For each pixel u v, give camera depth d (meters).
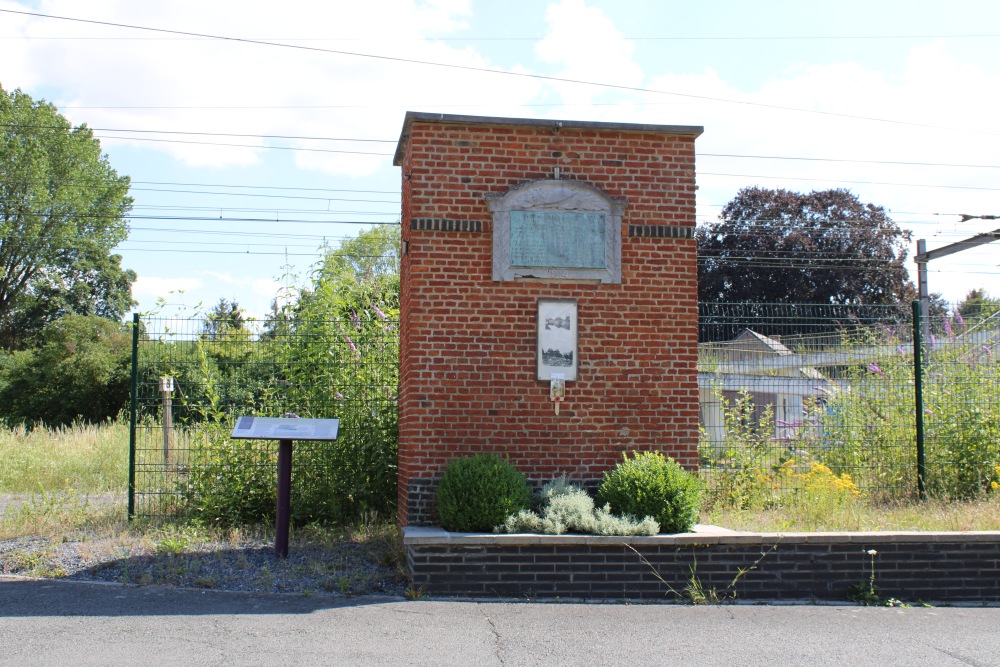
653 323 9.75
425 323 9.37
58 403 33.84
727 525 9.80
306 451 11.00
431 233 9.45
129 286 53.94
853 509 10.49
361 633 6.75
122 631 6.66
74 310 50.16
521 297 9.53
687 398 9.75
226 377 11.25
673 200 9.89
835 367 12.60
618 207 9.70
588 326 9.65
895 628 7.23
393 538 9.76
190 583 8.17
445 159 9.53
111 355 35.03
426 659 6.14
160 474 10.90
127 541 9.56
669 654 6.37
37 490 14.20
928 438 12.30
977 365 12.66
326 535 10.11
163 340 11.07
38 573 8.41
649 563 8.17
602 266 9.62
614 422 9.61
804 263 38.03
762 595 8.24
